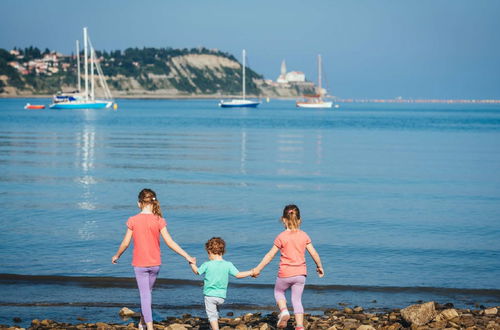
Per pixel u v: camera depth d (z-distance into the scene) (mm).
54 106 173125
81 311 11609
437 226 20562
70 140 60969
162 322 10641
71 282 13734
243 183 31344
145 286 9555
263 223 20922
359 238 18734
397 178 34031
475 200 26297
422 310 10266
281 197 26797
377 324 10461
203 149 51906
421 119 139125
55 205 23922
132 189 28562
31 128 82500
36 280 13836
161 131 78812
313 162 42312
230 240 18266
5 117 120875
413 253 16875
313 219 21781
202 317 11344
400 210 23703
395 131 85688
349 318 11055
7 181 30938
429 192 28656
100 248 16875
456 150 53781
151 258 9539
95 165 38938
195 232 19375
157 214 9672
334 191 28797
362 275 14703
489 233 19531
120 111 167750
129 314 11375
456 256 16578
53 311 11586
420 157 46844
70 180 31609
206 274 9508
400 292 13406
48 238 18016
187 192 27938
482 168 39375
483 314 11273
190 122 107375
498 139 69312
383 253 16875
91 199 25516
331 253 16844
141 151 49375
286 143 60344
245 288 13562
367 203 25359
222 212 22906
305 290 13492
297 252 9469
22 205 23859
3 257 15773
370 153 50000
